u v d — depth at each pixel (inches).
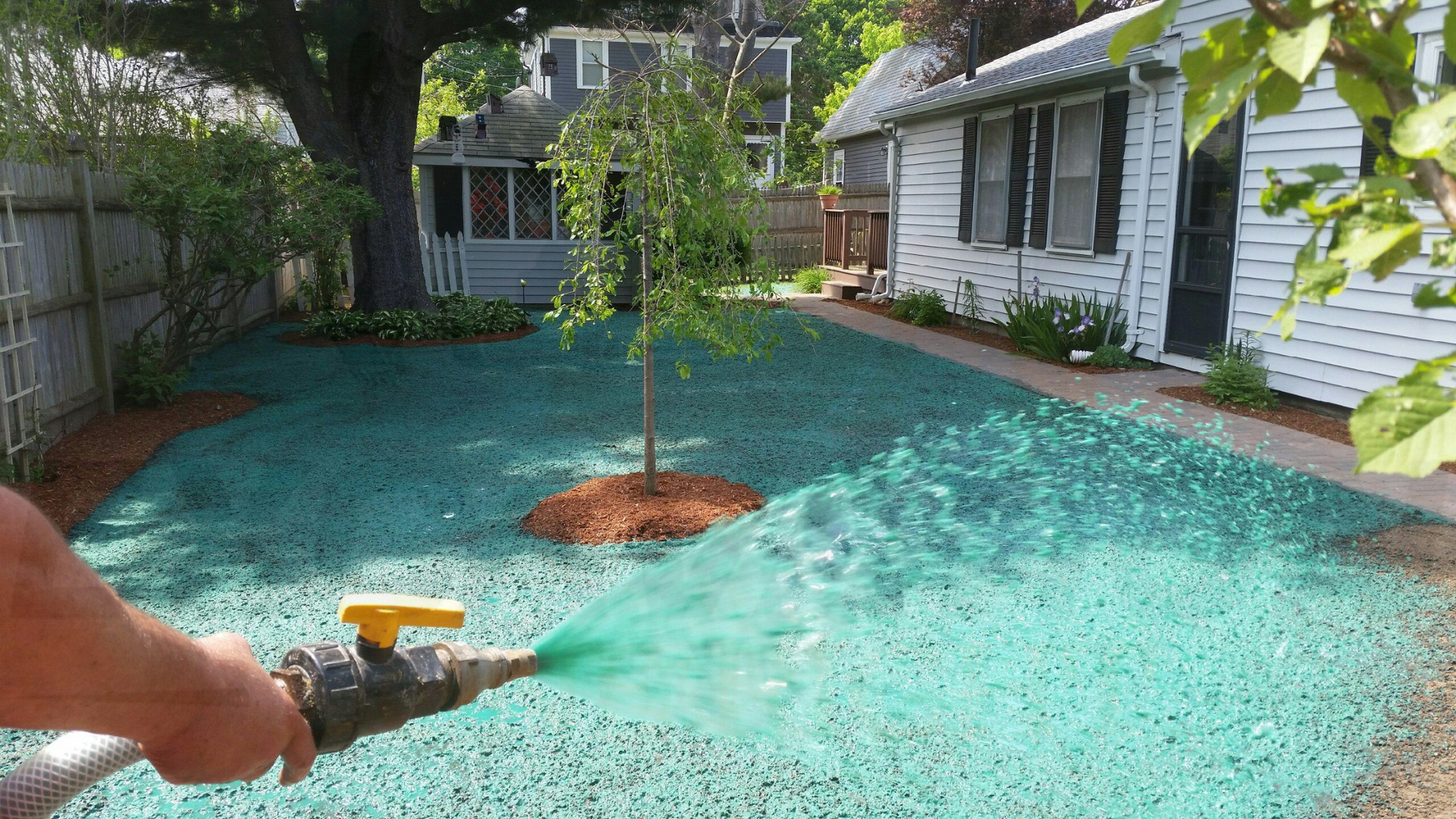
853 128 1056.8
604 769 116.4
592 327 585.9
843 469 254.4
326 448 281.7
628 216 207.8
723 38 1214.9
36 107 410.0
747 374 411.5
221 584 175.0
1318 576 175.0
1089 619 156.1
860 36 1875.0
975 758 117.1
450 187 684.7
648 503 210.4
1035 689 133.3
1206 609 159.9
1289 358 331.3
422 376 410.0
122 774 116.1
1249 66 22.8
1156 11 25.0
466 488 239.8
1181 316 389.7
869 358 447.8
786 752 118.1
